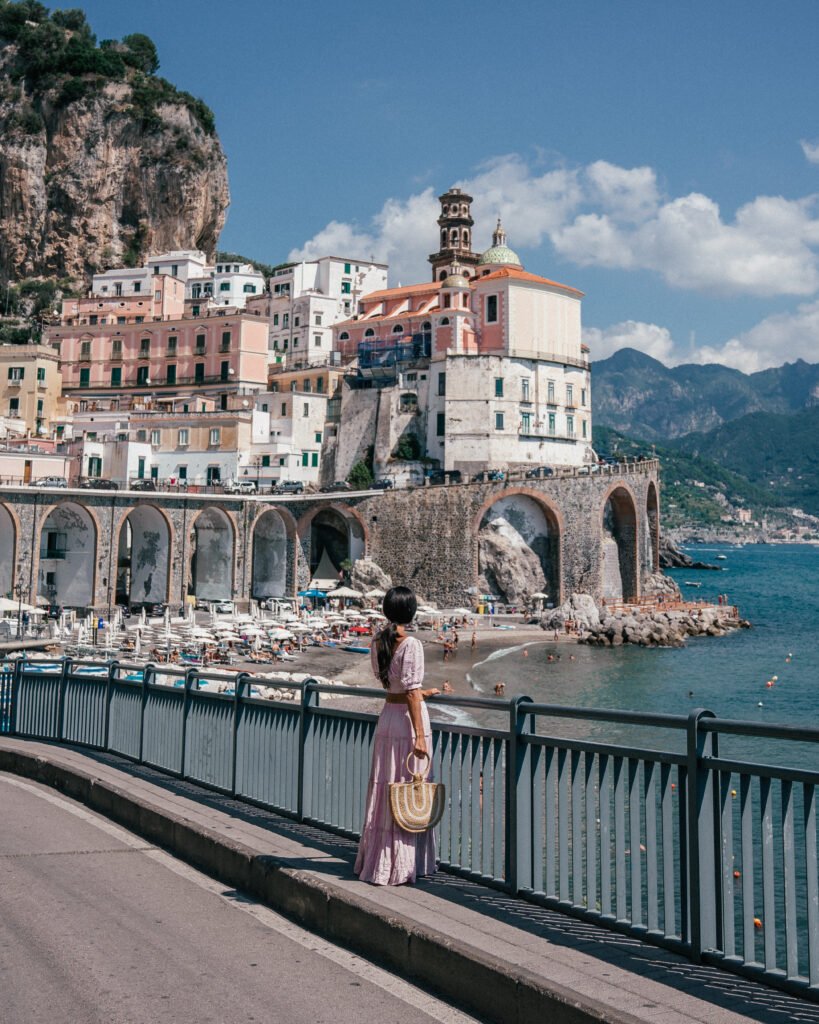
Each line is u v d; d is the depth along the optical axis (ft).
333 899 29.53
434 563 306.76
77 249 551.59
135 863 38.37
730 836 23.41
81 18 619.67
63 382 403.34
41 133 546.67
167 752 50.83
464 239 426.51
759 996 21.42
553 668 227.20
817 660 245.45
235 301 456.45
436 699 32.24
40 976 26.30
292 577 307.37
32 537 247.91
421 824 29.66
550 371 346.33
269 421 358.02
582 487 318.04
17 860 38.19
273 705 41.27
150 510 287.07
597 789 27.17
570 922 26.89
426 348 368.89
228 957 27.91
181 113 575.79
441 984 25.12
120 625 244.63
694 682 209.26
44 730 65.26
